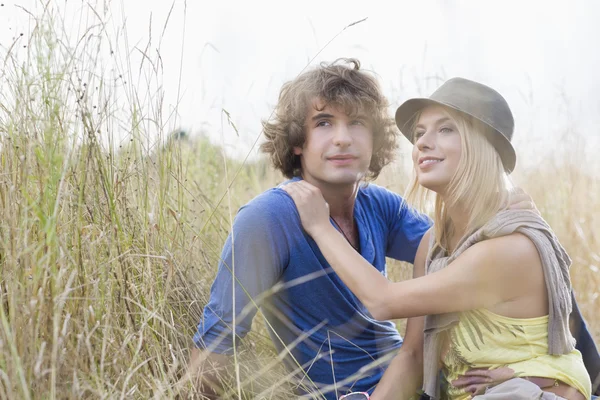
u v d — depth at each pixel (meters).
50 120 1.95
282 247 2.17
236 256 2.15
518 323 1.99
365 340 2.31
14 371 1.60
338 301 2.23
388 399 2.17
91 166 2.10
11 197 1.88
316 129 2.25
